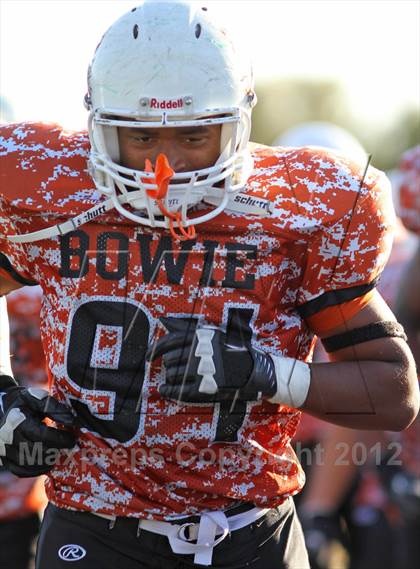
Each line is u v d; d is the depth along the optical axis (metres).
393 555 14.72
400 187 14.42
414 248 15.05
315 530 13.66
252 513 8.41
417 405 8.54
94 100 7.96
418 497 14.07
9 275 8.64
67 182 8.26
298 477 8.63
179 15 7.94
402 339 8.44
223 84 7.87
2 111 14.46
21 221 8.30
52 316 8.34
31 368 12.67
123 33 7.93
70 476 8.34
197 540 8.23
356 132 61.91
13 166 8.36
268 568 8.55
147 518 8.17
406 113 59.06
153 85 7.75
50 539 8.50
